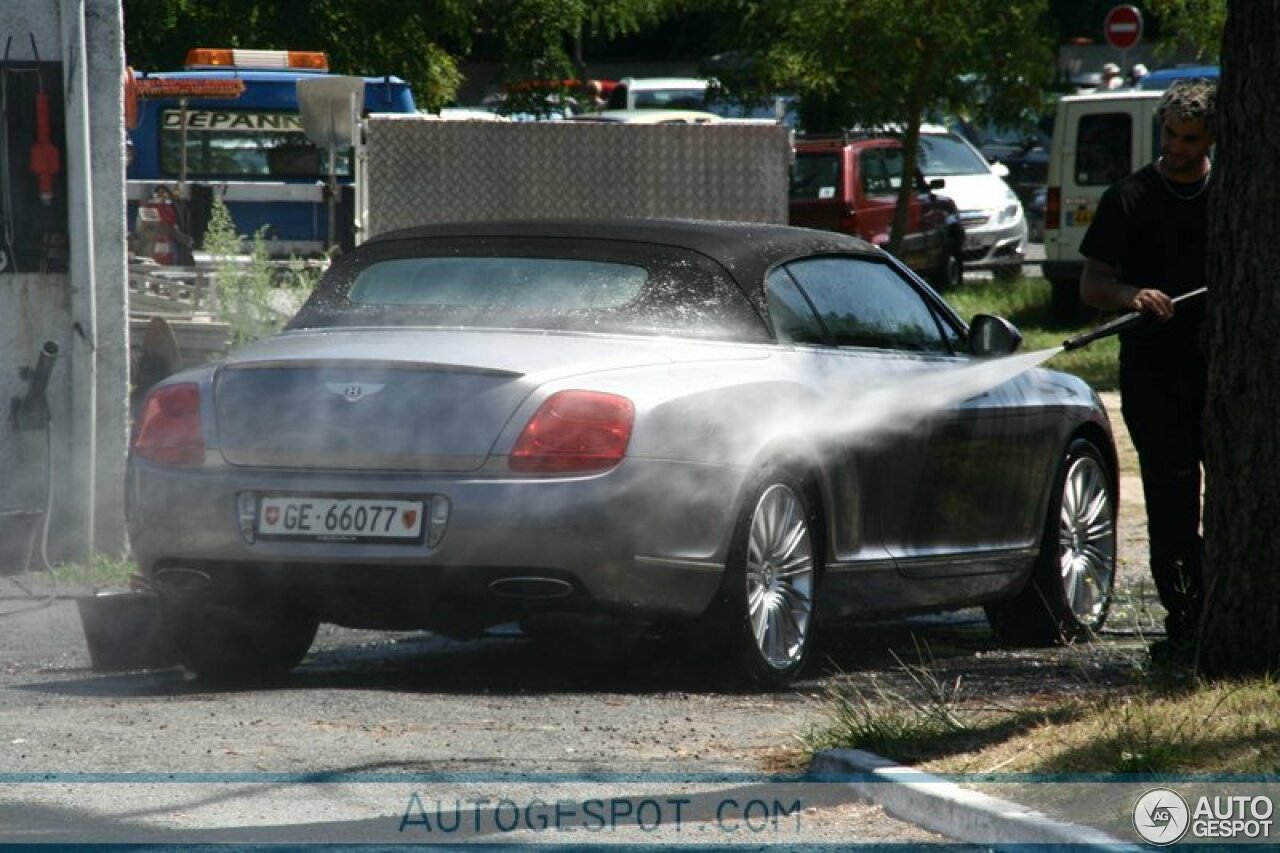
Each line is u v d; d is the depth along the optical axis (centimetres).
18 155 3106
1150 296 2322
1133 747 1672
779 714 2095
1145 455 2403
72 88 3105
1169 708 1809
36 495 3127
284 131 6594
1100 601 2828
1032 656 2608
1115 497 2866
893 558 2423
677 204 5069
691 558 2130
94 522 3136
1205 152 2362
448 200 5078
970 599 2572
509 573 2067
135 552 2212
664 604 2123
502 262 2342
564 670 2408
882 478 2403
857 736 1827
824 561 2316
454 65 8750
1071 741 1734
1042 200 11444
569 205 5078
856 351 2428
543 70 8038
